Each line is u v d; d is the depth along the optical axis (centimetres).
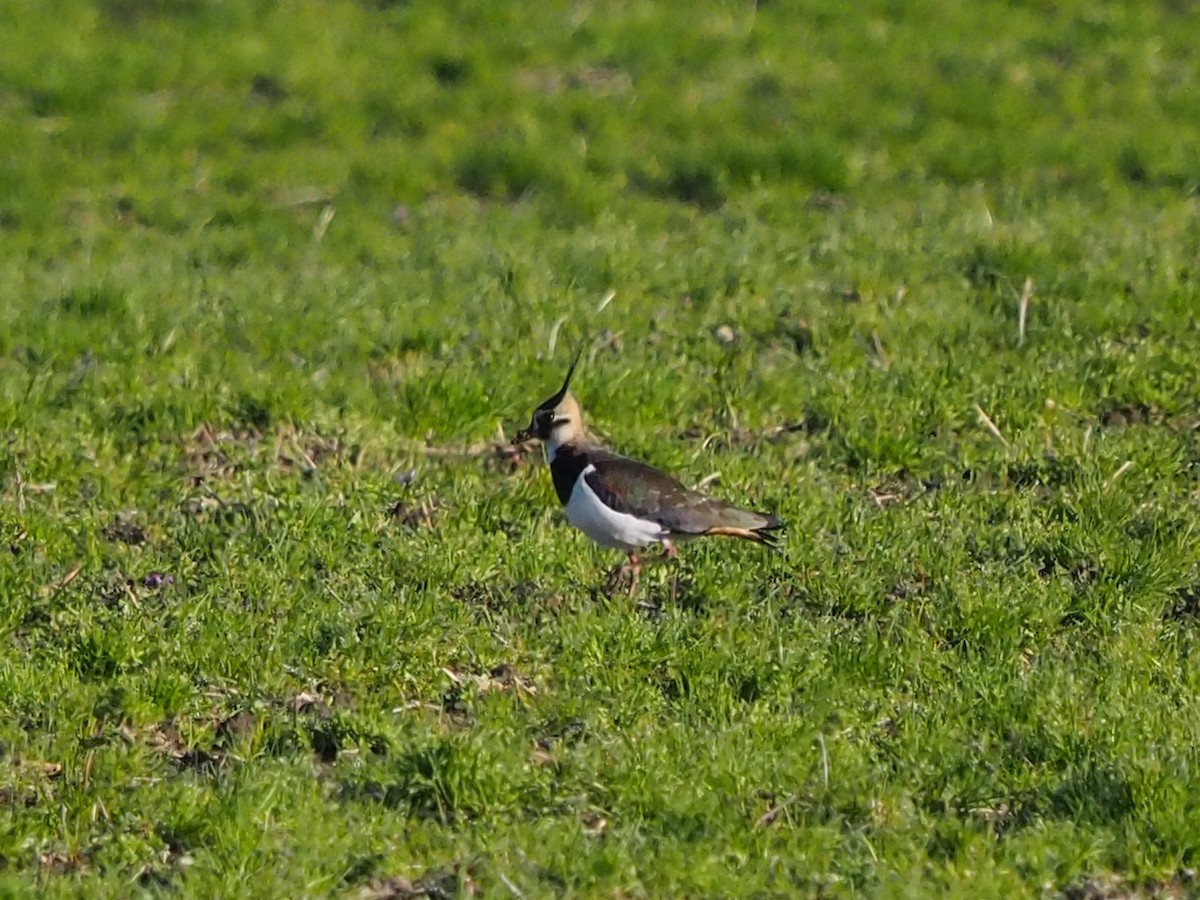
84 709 1043
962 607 1150
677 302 1734
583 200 2120
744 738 1002
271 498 1320
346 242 2020
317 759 1013
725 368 1558
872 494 1360
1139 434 1421
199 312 1703
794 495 1324
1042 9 2825
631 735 1008
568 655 1099
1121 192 2147
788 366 1561
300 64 2567
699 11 2778
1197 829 911
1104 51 2648
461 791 959
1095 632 1145
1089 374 1505
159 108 2458
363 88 2516
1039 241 1836
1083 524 1266
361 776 978
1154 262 1794
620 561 1249
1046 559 1247
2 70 2511
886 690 1073
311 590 1184
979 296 1733
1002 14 2800
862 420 1445
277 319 1672
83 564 1224
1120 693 1044
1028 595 1168
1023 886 886
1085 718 1018
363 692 1066
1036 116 2425
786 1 2805
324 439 1440
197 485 1364
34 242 2034
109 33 2694
